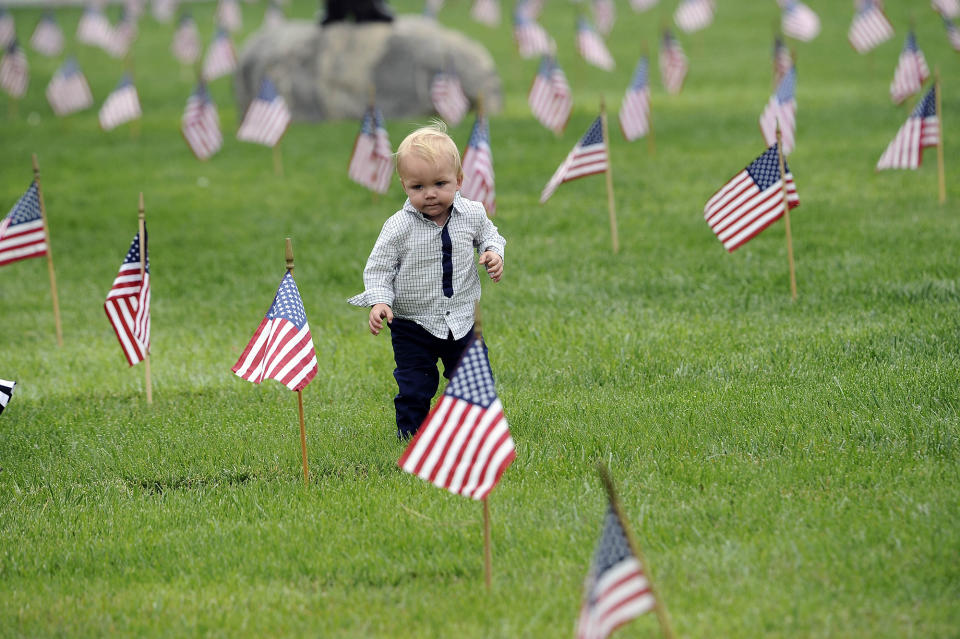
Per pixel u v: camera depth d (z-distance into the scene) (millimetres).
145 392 30078
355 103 82062
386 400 27859
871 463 21453
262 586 18234
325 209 54250
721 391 26250
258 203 56688
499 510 20562
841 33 112875
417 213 22953
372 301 22844
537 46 91125
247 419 26984
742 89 87188
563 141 68312
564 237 45344
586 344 31016
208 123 65125
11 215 34719
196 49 114438
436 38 82250
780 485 20828
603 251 42531
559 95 63969
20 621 17391
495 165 61844
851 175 53688
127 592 18328
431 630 16422
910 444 22203
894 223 43219
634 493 20938
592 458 22844
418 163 21984
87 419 27984
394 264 23203
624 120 56844
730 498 20359
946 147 58219
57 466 24609
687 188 53500
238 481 23531
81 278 45031
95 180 64812
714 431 23766
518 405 26281
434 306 23484
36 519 21641
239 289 41156
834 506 19672
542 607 16734
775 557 17938
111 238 51375
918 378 25719
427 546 19406
